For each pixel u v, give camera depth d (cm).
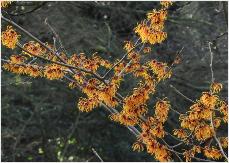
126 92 1213
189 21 1222
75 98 1505
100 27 1254
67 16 1216
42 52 608
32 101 1534
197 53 1306
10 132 1602
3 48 1227
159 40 490
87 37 1203
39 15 1191
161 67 587
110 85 520
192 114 516
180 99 1285
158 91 1229
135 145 536
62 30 1194
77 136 1644
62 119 1619
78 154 1694
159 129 526
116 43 1232
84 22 1235
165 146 531
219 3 1165
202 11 1289
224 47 1298
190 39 1313
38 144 1688
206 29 1298
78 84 586
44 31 1184
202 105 516
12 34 499
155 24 491
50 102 1561
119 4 1295
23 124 1623
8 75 1291
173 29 1313
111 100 520
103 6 1184
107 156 1650
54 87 1479
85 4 1160
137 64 619
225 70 1294
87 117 1596
